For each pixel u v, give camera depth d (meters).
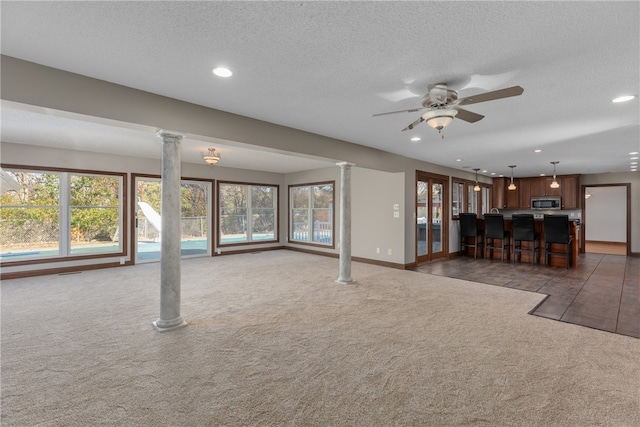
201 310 3.55
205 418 1.76
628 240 7.66
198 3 1.56
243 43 1.95
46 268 5.34
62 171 5.47
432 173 6.78
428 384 2.10
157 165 6.57
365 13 1.63
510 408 1.85
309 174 8.06
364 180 6.65
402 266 5.96
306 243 8.12
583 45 1.93
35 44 1.97
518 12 1.61
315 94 2.79
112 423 1.72
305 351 2.56
